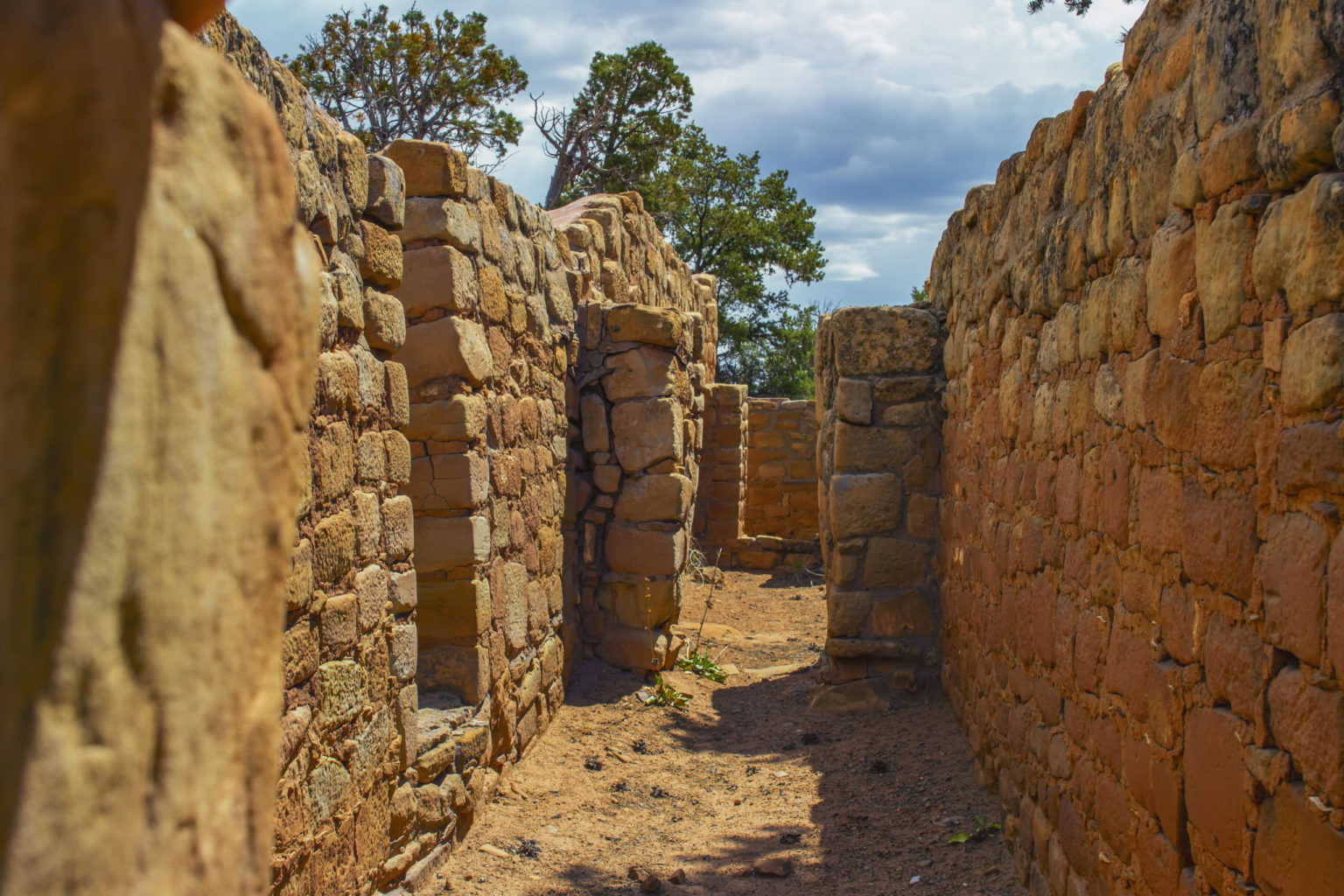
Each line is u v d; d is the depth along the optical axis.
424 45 17.41
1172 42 2.76
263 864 0.88
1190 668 2.48
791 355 26.34
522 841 4.45
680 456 7.19
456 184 4.77
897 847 4.42
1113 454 3.12
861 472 6.76
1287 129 1.96
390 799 3.68
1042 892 3.74
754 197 26.06
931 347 6.76
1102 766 3.19
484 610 4.85
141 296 0.69
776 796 5.17
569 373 6.98
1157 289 2.73
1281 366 2.02
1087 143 3.49
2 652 0.61
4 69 0.60
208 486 0.77
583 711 6.41
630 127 23.11
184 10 0.82
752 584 11.77
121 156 0.66
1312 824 1.88
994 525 4.94
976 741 5.28
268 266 0.85
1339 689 1.80
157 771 0.72
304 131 3.03
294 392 0.90
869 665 6.73
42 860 0.62
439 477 4.73
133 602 0.69
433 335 4.71
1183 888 2.52
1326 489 1.84
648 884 3.98
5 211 0.61
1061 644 3.67
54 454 0.64
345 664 3.23
